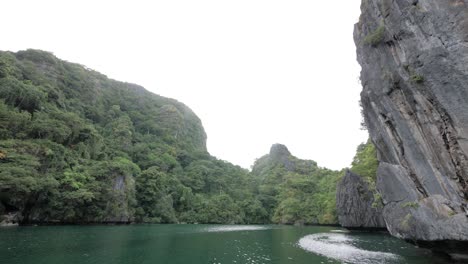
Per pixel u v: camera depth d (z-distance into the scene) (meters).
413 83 17.38
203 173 106.62
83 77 107.44
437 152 17.42
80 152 60.38
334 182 88.69
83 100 101.44
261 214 96.19
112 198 55.94
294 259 24.73
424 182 19.88
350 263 22.84
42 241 28.72
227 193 104.94
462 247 18.30
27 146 46.12
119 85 145.62
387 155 26.14
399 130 20.73
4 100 54.72
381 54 21.00
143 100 145.62
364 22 23.75
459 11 14.59
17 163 42.59
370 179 49.75
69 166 53.66
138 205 68.69
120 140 93.38
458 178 16.31
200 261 23.45
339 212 58.22
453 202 17.47
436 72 15.69
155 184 72.62
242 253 27.67
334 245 34.31
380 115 22.86
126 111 127.88
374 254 27.20
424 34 16.22
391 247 32.47
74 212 49.12
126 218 58.69
